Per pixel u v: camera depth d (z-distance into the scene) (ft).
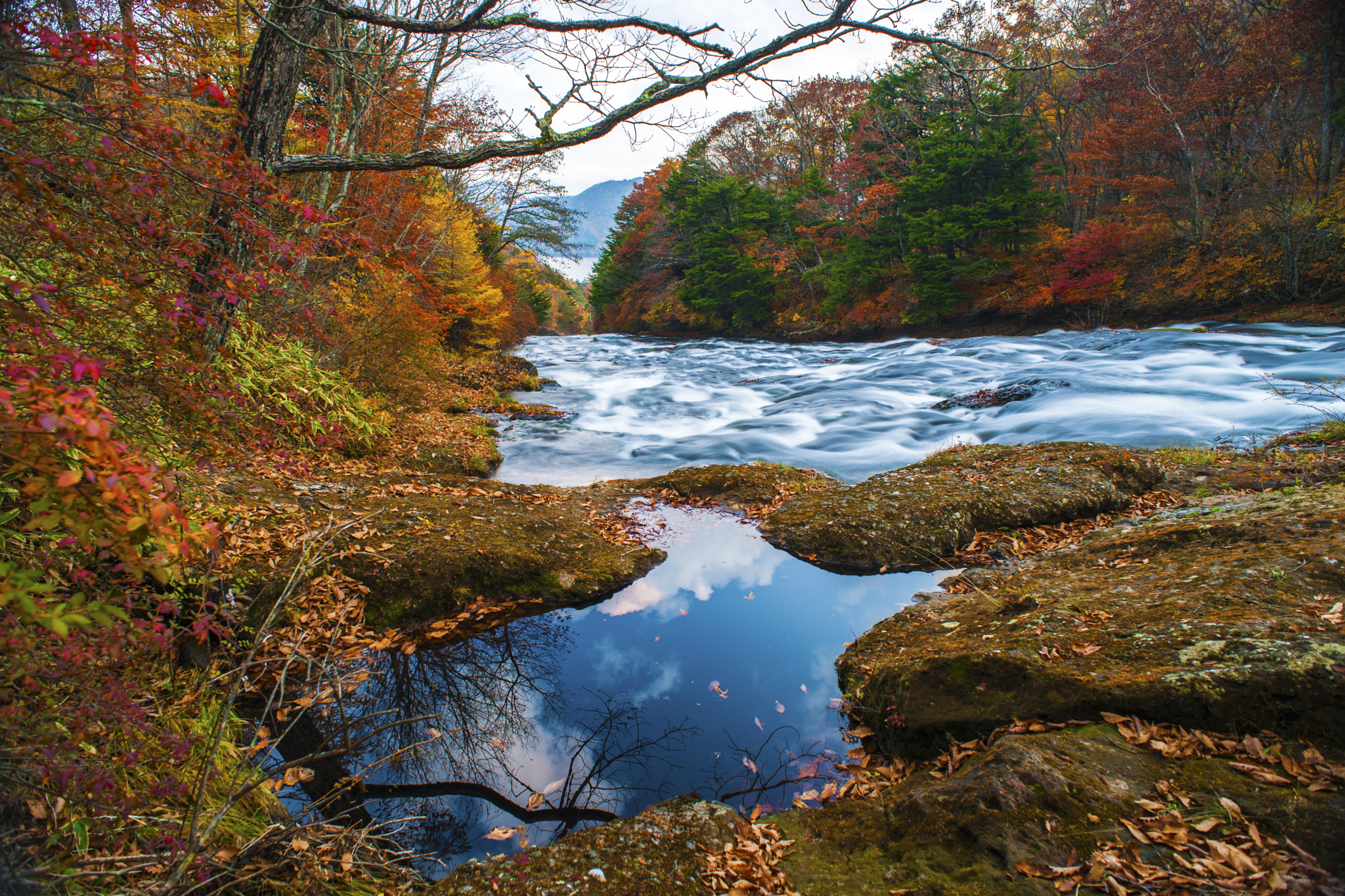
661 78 14.32
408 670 15.81
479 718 14.24
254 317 10.97
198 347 8.03
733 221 143.33
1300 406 39.04
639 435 47.55
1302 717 8.59
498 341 86.28
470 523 21.01
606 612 18.80
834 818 9.62
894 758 12.06
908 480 25.30
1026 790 8.30
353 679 14.05
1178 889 6.84
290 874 8.27
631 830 9.48
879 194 111.55
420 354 43.04
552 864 8.84
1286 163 86.28
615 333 188.55
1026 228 108.27
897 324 114.83
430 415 43.42
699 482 29.63
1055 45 110.01
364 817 11.35
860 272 120.37
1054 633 12.05
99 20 13.98
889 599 19.31
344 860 8.68
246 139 12.66
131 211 6.58
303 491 20.49
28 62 6.38
